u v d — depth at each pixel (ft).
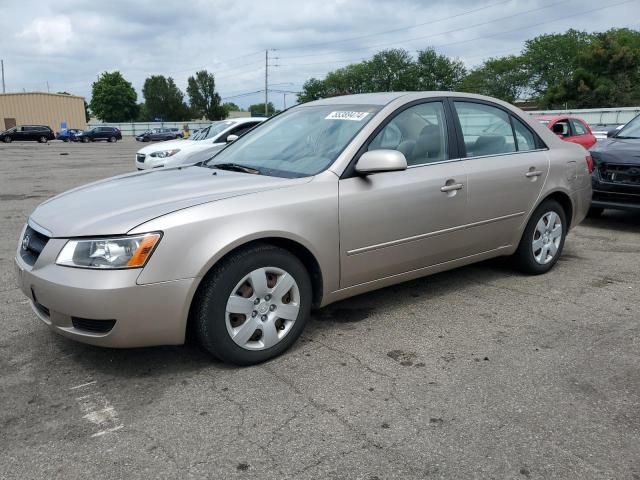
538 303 14.20
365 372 10.57
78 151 99.35
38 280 9.78
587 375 10.41
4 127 195.72
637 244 20.65
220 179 11.68
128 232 9.39
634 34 242.78
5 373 10.54
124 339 9.54
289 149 13.03
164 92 304.30
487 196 14.15
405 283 15.80
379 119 12.58
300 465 7.87
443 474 7.68
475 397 9.64
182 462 7.94
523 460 7.97
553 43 249.34
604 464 7.88
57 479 7.60
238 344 10.46
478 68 270.26
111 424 8.88
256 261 10.37
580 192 16.99
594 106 173.06
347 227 11.58
